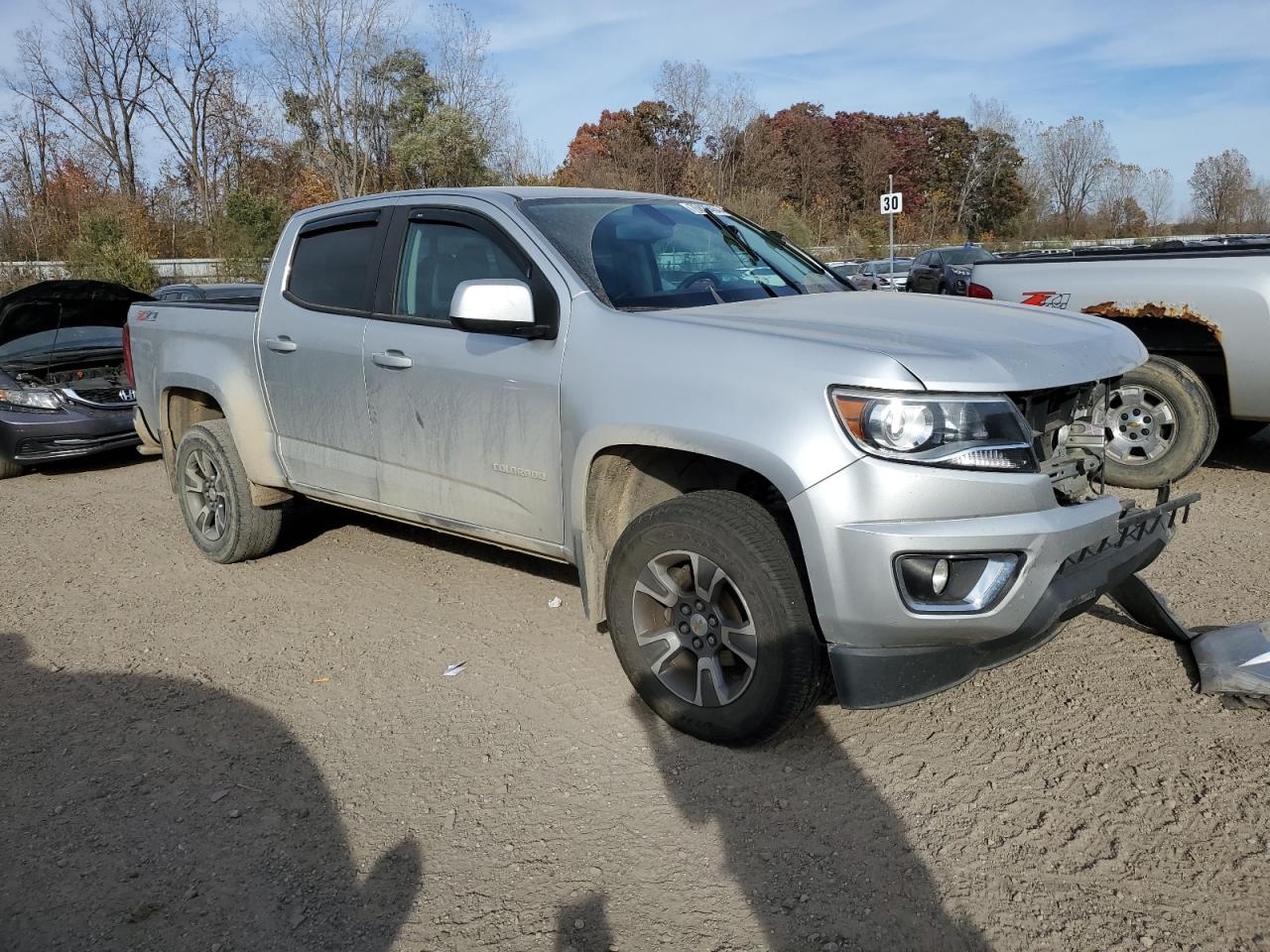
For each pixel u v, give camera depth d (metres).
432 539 5.80
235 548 5.32
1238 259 5.75
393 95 38.97
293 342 4.65
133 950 2.52
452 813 3.05
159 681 4.07
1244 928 2.42
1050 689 3.66
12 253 27.00
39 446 8.24
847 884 2.65
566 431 3.54
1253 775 3.03
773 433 2.94
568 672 3.98
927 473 2.78
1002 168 62.22
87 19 47.25
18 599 5.16
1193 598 4.44
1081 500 3.44
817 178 54.94
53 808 3.16
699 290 3.90
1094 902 2.54
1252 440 7.53
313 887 2.73
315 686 3.97
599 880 2.71
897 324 3.32
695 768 3.23
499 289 3.52
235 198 29.41
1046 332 3.32
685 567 3.35
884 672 2.91
